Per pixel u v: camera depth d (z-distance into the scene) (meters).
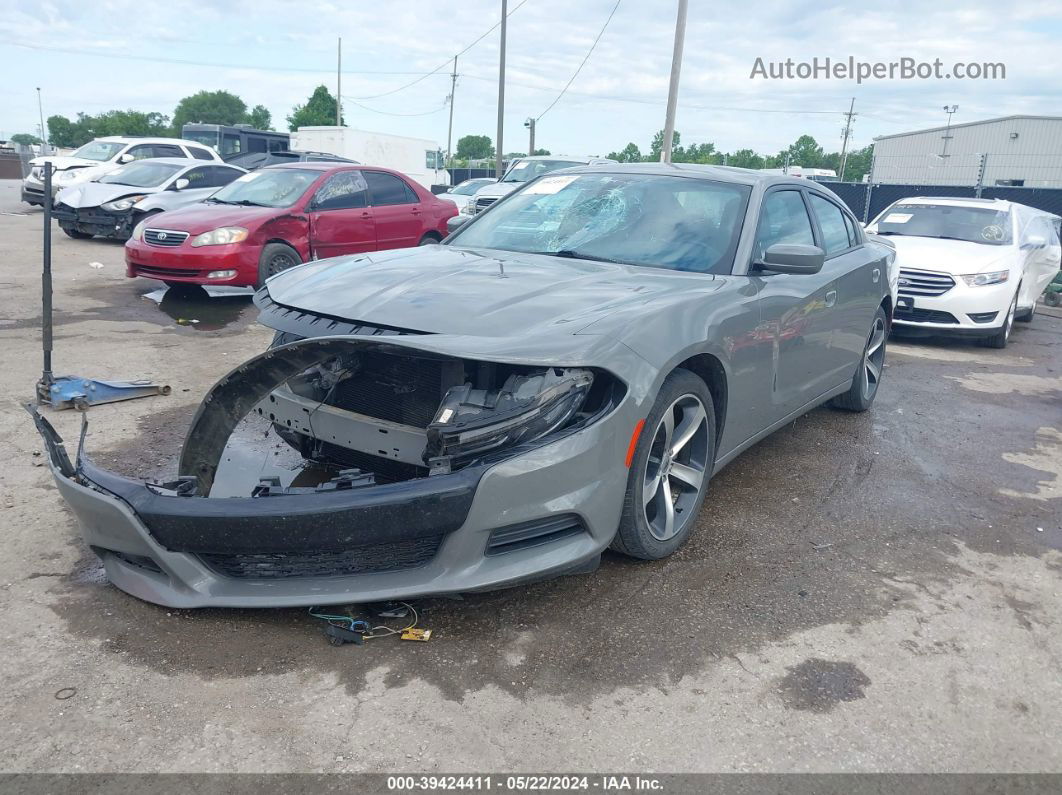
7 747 2.17
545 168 16.50
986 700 2.60
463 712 2.39
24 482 3.84
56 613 2.78
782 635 2.89
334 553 2.72
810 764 2.28
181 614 2.79
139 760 2.15
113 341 6.89
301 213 9.16
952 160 36.94
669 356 3.03
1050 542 3.84
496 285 3.29
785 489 4.32
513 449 2.70
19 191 27.64
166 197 12.99
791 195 4.57
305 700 2.41
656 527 3.31
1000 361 8.36
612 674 2.61
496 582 2.70
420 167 36.47
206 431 3.11
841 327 4.83
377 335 2.77
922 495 4.35
